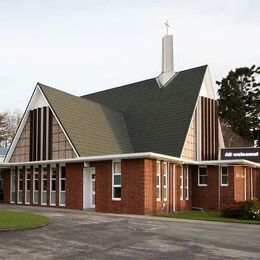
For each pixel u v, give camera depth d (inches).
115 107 1539.1
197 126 1301.7
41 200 1213.7
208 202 1205.1
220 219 901.2
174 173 1128.2
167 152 1204.5
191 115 1259.2
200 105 1327.5
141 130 1347.2
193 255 469.4
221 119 2429.9
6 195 1338.6
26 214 815.1
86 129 1217.4
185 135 1215.6
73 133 1157.1
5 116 2596.0
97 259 436.8
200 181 1232.8
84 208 1101.1
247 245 549.0
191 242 559.5
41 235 581.3
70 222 743.7
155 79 1523.1
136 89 1556.3
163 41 1509.6
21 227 631.8
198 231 678.5
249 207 945.5
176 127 1258.0
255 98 2490.2
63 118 1179.3
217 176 1198.3
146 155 968.3
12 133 2620.6
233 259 453.4
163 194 1059.3
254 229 730.8
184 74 1438.2
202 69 1389.0
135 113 1437.0
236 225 797.2
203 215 1006.4
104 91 1689.2
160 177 1050.1
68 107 1237.7
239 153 1316.4
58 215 872.9
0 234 579.8
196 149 1285.7
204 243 555.2
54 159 1182.9
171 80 1461.6
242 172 1245.7
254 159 1298.0
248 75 2508.6
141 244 532.1
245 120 2400.3
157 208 1023.0
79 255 455.2
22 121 1290.6
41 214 882.1
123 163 1016.9
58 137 1185.4
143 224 757.3
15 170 1318.9
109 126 1330.0
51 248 491.5
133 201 991.0
